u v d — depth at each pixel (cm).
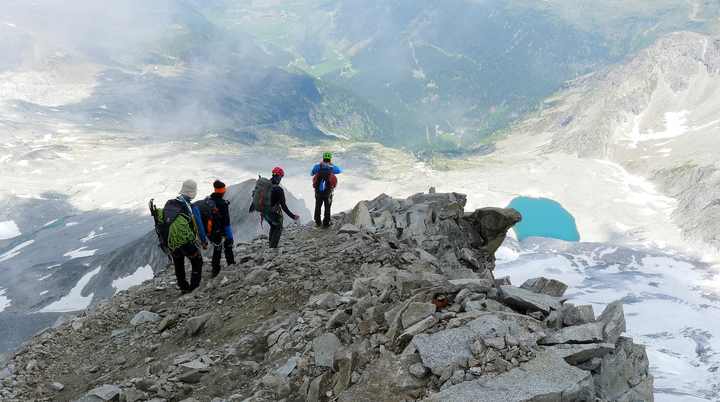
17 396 752
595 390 436
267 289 948
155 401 629
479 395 390
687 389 11262
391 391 436
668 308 17125
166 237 1034
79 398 712
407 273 720
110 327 1013
